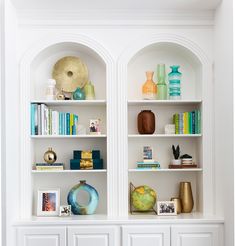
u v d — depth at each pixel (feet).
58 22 15.03
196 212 15.60
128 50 15.07
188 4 14.48
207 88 15.11
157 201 15.65
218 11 14.53
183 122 15.55
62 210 14.92
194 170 15.20
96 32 15.14
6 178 13.20
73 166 15.37
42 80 16.12
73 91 15.99
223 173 13.96
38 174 15.90
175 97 15.55
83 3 14.35
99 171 15.08
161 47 15.93
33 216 15.02
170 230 14.10
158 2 14.32
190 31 15.20
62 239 14.05
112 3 14.38
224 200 13.87
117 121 14.93
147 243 14.06
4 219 13.20
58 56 16.19
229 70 13.28
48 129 15.33
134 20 15.10
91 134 15.34
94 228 14.08
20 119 14.88
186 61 16.26
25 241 14.01
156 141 16.15
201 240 14.10
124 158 14.87
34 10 14.85
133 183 16.02
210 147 15.01
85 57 16.21
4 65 13.25
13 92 14.29
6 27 13.43
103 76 16.16
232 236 13.07
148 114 15.53
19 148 14.85
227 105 13.48
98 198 15.72
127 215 14.78
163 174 16.10
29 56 14.98
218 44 14.51
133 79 16.19
